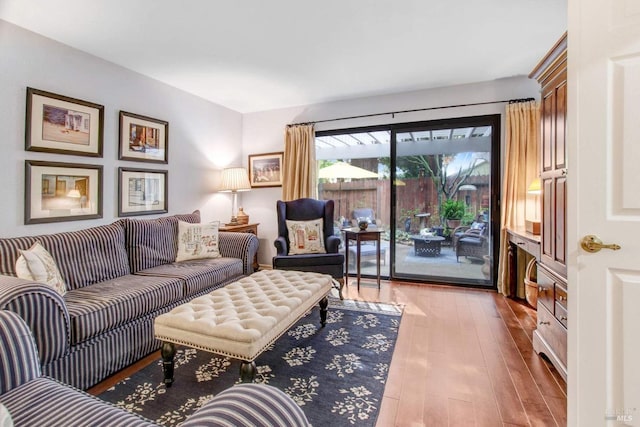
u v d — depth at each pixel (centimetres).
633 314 112
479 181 372
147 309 218
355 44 265
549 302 198
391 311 297
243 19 226
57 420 90
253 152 472
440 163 388
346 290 365
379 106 403
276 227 460
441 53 284
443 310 299
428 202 395
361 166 427
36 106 242
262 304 192
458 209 383
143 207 328
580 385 122
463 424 149
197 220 354
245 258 334
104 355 190
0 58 223
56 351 163
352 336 244
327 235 381
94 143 281
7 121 227
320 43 263
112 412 94
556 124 189
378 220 421
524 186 335
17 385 108
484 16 224
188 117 384
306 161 428
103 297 202
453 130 380
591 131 118
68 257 226
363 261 427
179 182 372
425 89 380
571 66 122
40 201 246
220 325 163
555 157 190
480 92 359
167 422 150
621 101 112
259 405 77
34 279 186
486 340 236
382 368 198
